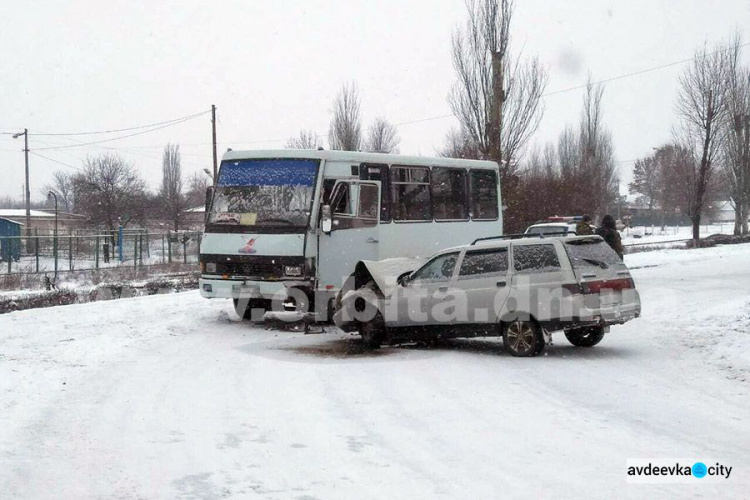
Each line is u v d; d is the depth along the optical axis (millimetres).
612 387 10172
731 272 27656
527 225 42906
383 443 7590
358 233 16609
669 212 113125
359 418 8617
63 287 29047
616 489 6191
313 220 15609
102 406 9125
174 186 72062
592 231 19375
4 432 7895
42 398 9453
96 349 12906
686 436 7754
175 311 18156
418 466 6828
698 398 9453
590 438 7715
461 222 20000
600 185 58688
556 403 9273
